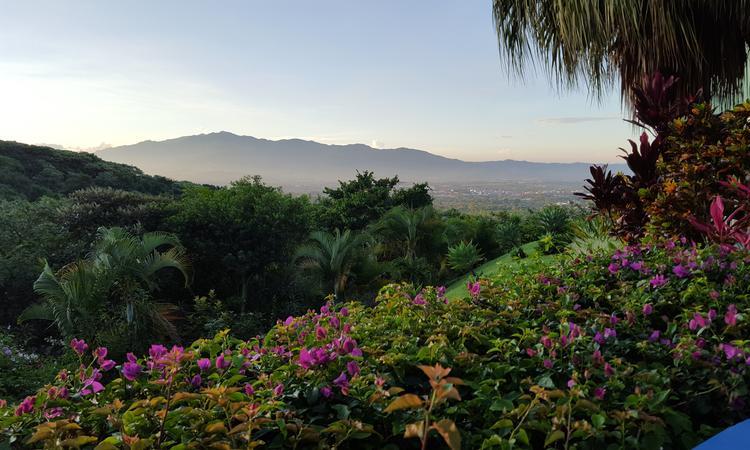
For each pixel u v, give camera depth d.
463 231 17.66
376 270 16.41
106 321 11.37
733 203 3.93
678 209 4.11
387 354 2.06
